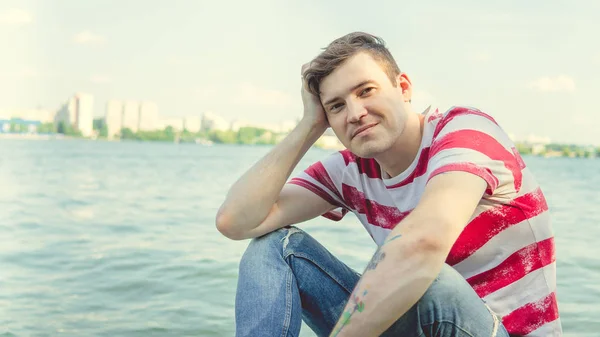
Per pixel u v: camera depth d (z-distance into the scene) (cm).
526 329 181
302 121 208
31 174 2248
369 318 155
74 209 1137
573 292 458
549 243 182
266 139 7725
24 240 741
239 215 201
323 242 675
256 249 192
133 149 5556
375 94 182
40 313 414
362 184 203
